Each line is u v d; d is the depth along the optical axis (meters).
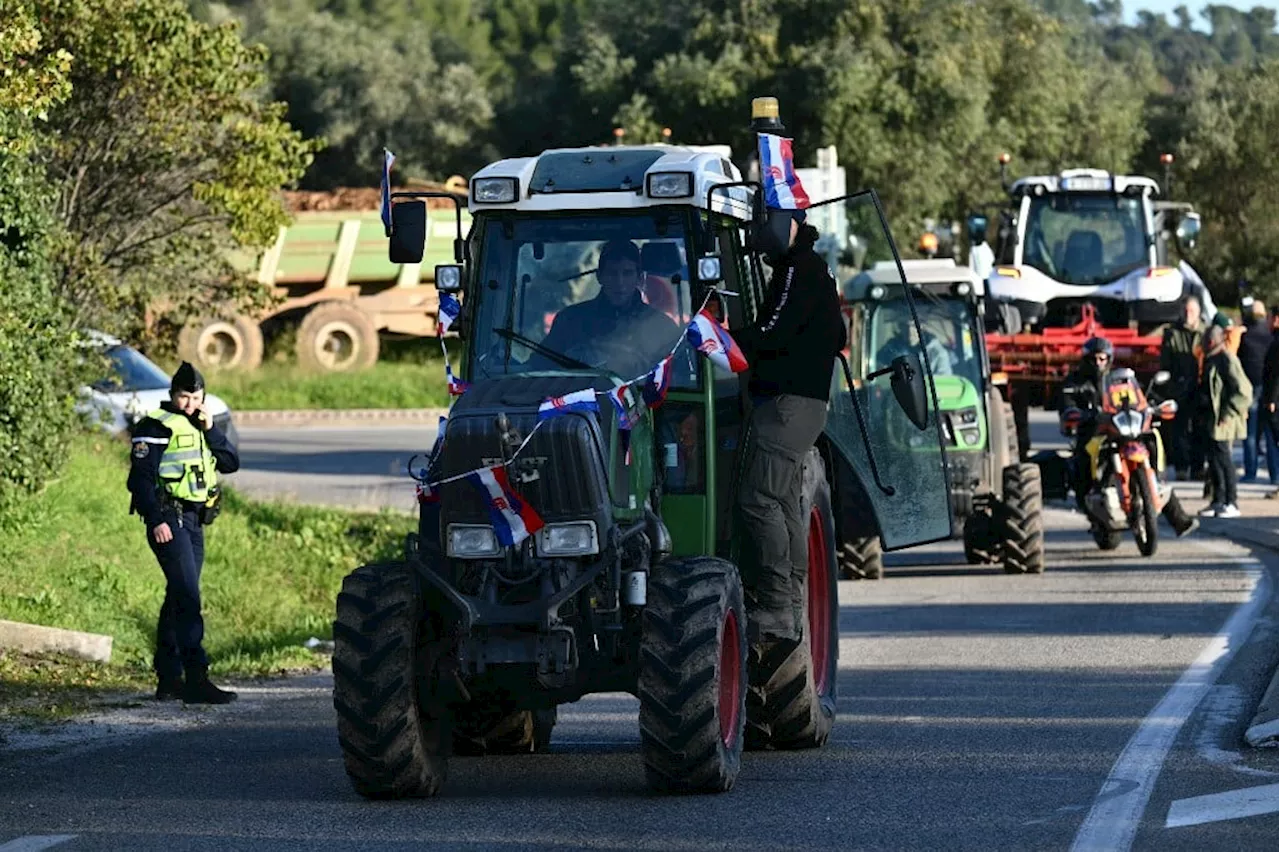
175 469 46.97
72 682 49.16
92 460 79.75
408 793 33.81
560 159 37.25
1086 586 64.62
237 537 73.75
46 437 64.38
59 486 69.88
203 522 47.69
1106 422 71.62
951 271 73.00
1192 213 109.69
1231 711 40.50
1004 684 45.38
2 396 62.38
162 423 46.91
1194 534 79.50
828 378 36.88
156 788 35.41
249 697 48.19
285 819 32.28
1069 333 97.69
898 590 66.06
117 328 89.44
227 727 43.25
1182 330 94.00
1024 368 97.50
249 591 65.50
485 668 32.91
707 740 32.75
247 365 170.25
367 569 34.69
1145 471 71.44
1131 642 51.44
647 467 34.84
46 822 32.22
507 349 36.44
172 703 46.78
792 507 36.84
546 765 37.81
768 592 36.59
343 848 29.86
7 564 59.66
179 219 90.25
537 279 36.66
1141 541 71.31
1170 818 30.64
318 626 61.91
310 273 175.50
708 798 33.44
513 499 32.69
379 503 90.94
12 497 63.28
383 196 36.34
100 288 83.88
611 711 44.91
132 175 85.06
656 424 36.06
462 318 36.75
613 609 32.88
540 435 32.72
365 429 142.38
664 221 36.38
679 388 36.03
